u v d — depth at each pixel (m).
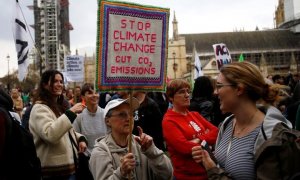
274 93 3.41
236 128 3.59
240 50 109.88
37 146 5.57
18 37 11.40
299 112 5.50
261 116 3.42
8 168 4.43
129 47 4.26
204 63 103.44
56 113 5.79
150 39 4.39
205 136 5.35
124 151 4.17
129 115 4.18
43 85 5.86
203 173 5.20
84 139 6.15
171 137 5.28
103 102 11.86
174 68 94.06
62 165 5.58
